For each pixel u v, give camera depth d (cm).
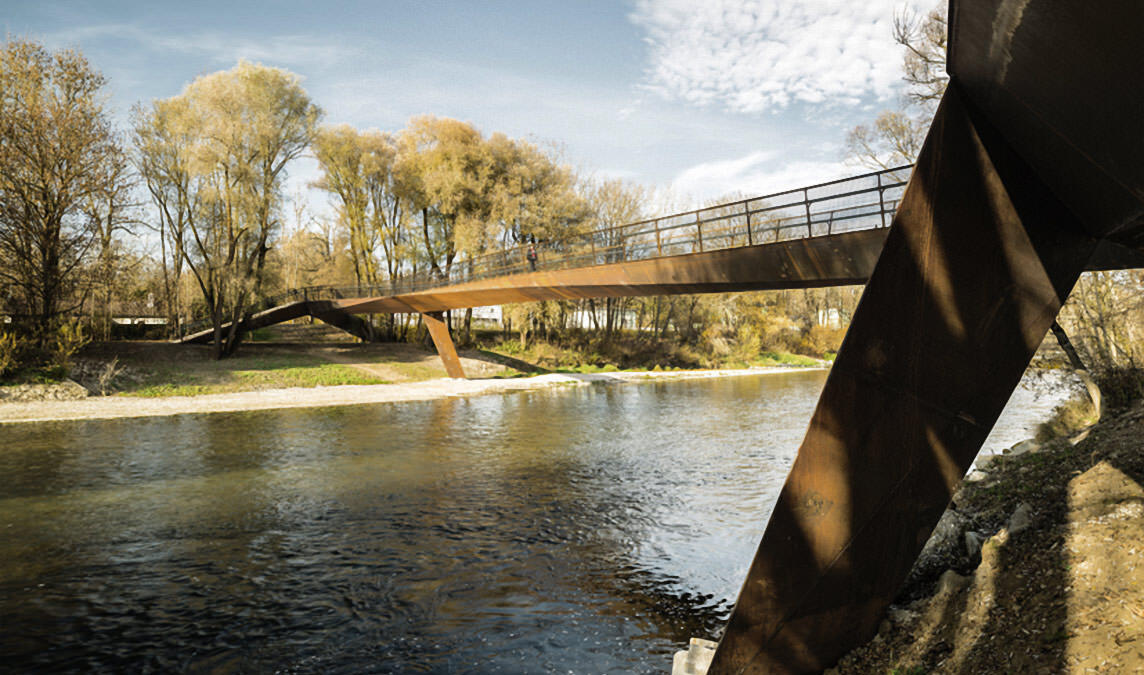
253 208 3291
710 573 838
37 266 2605
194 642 654
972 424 420
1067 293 397
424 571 847
